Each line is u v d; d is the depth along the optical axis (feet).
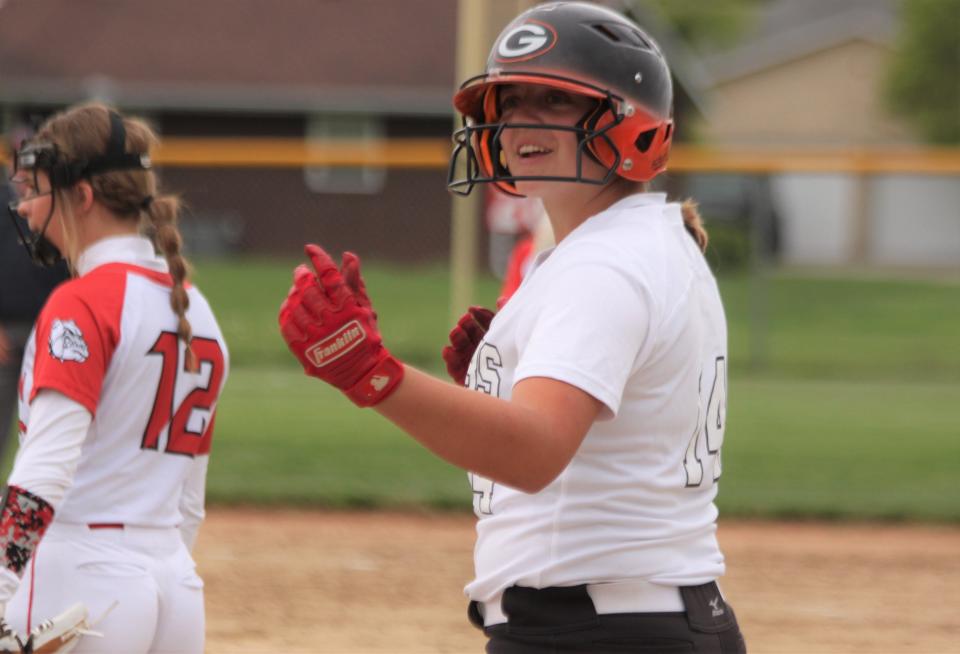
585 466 24.75
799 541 72.38
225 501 77.87
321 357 22.45
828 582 62.95
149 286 31.32
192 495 32.91
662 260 24.89
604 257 24.16
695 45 474.90
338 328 22.41
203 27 270.67
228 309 168.76
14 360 60.49
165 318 31.27
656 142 26.12
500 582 25.52
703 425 26.09
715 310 26.73
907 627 54.95
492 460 22.39
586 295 23.63
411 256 231.09
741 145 385.91
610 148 25.73
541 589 25.02
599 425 24.63
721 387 26.81
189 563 32.14
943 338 167.12
